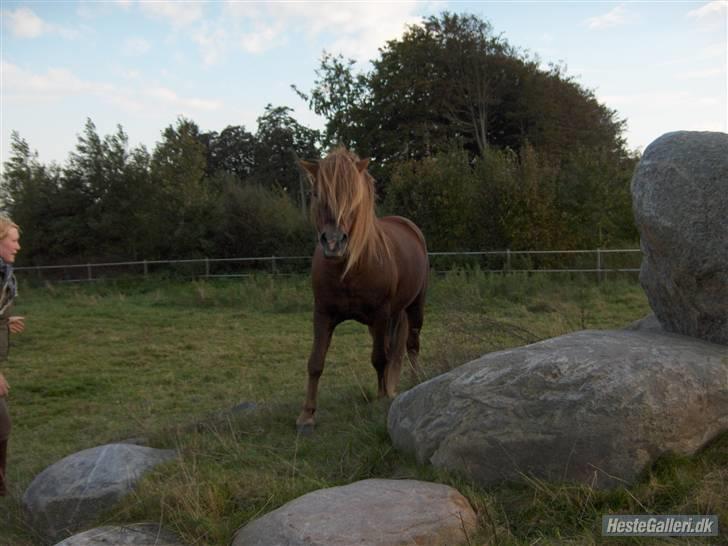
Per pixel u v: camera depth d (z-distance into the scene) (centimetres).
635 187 377
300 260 2077
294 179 4675
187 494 331
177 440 467
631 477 302
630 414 302
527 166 1894
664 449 305
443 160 1988
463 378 348
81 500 369
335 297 481
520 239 1797
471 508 298
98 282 2050
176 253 2175
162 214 2197
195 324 1289
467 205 1881
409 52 3250
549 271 1561
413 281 572
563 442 308
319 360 483
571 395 312
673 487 294
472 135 3356
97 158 2278
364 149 3244
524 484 314
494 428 321
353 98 3294
